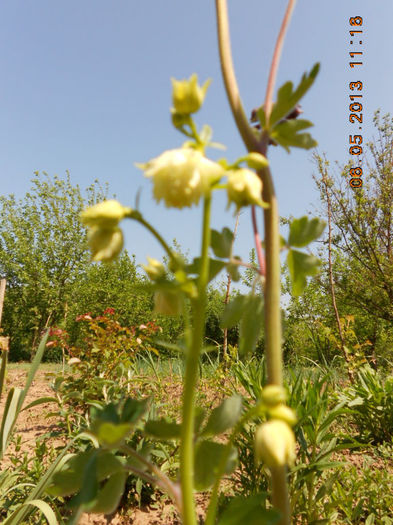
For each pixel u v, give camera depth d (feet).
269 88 0.83
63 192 19.77
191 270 0.85
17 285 19.39
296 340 8.46
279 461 0.59
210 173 0.66
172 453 2.37
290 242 0.90
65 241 19.08
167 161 0.65
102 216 0.66
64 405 4.13
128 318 14.58
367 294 8.64
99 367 3.71
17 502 2.04
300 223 0.90
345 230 8.47
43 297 17.87
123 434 0.62
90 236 0.70
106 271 15.96
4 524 1.56
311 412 1.89
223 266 0.85
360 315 10.09
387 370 6.00
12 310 18.90
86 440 2.49
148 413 2.49
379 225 8.37
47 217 19.44
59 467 1.64
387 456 2.88
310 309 9.01
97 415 0.73
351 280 8.60
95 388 3.43
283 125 0.80
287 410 0.64
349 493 2.02
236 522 0.66
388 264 8.09
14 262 19.34
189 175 0.64
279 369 0.73
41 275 18.03
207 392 4.42
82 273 18.70
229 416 0.72
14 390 1.80
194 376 0.68
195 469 0.77
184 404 0.68
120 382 3.71
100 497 0.74
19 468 2.15
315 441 1.85
